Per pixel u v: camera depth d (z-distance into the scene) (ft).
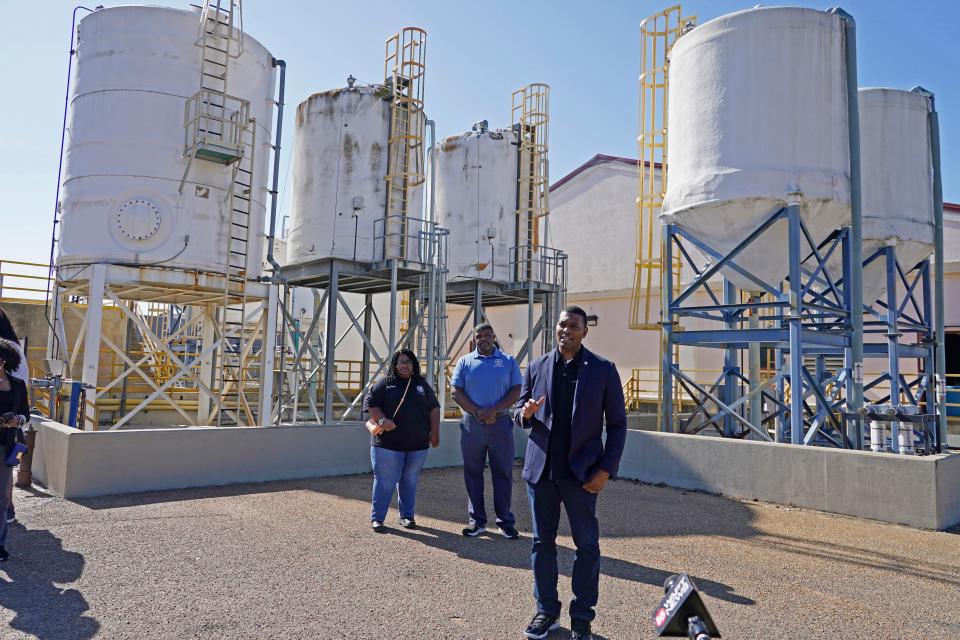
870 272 45.57
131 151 37.45
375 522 22.07
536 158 65.31
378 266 49.90
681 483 32.35
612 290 76.84
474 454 22.08
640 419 55.67
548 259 65.62
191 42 38.83
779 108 33.76
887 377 44.57
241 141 38.55
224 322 39.73
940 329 46.16
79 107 38.78
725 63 34.96
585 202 81.15
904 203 43.70
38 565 17.22
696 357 70.03
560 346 14.25
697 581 17.66
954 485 25.82
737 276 39.14
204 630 13.43
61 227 39.09
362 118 50.75
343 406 67.05
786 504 28.58
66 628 13.33
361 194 50.14
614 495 30.25
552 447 13.78
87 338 36.04
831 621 14.97
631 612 15.15
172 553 18.63
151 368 58.29
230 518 23.09
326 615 14.46
